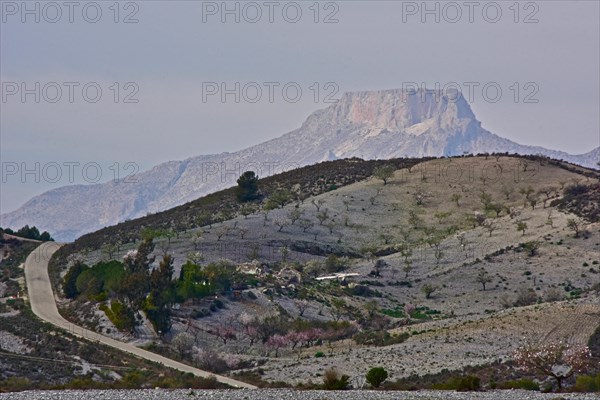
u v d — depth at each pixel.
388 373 174.12
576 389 146.38
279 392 123.31
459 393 124.19
